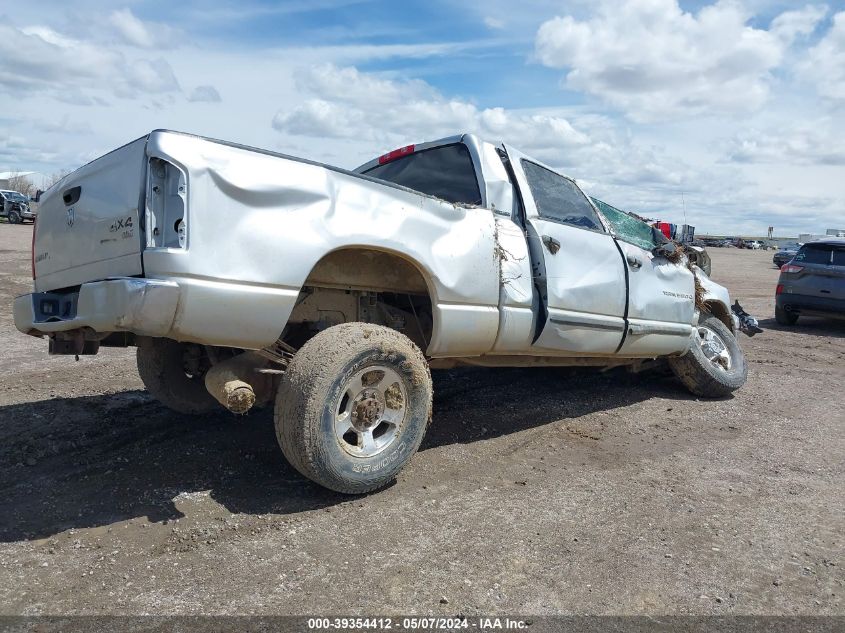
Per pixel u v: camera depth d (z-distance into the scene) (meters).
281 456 4.28
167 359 4.81
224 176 3.17
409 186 5.14
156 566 2.90
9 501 3.52
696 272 6.97
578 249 5.12
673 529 3.54
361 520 3.42
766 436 5.41
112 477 3.88
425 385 3.86
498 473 4.23
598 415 5.77
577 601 2.79
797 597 2.93
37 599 2.62
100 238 3.48
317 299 4.08
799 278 13.00
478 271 4.27
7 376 6.28
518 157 4.98
